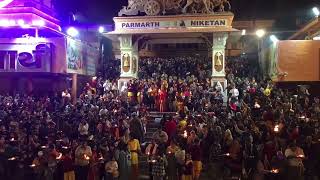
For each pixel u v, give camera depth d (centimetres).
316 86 2795
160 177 1558
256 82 3191
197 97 2675
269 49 3075
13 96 2978
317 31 3047
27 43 2903
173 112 2661
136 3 3117
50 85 3170
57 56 2925
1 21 3003
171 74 3484
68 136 1939
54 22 3400
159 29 3056
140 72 3469
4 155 1619
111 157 1516
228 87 2898
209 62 3584
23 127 1906
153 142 1683
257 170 1483
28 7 2981
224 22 2997
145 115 2422
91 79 3528
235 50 4119
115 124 2008
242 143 1656
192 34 3144
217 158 1744
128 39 3147
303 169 1512
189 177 1557
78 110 2341
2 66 2930
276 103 2355
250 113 2325
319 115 2092
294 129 1741
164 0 3081
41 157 1530
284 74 2702
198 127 1914
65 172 1476
